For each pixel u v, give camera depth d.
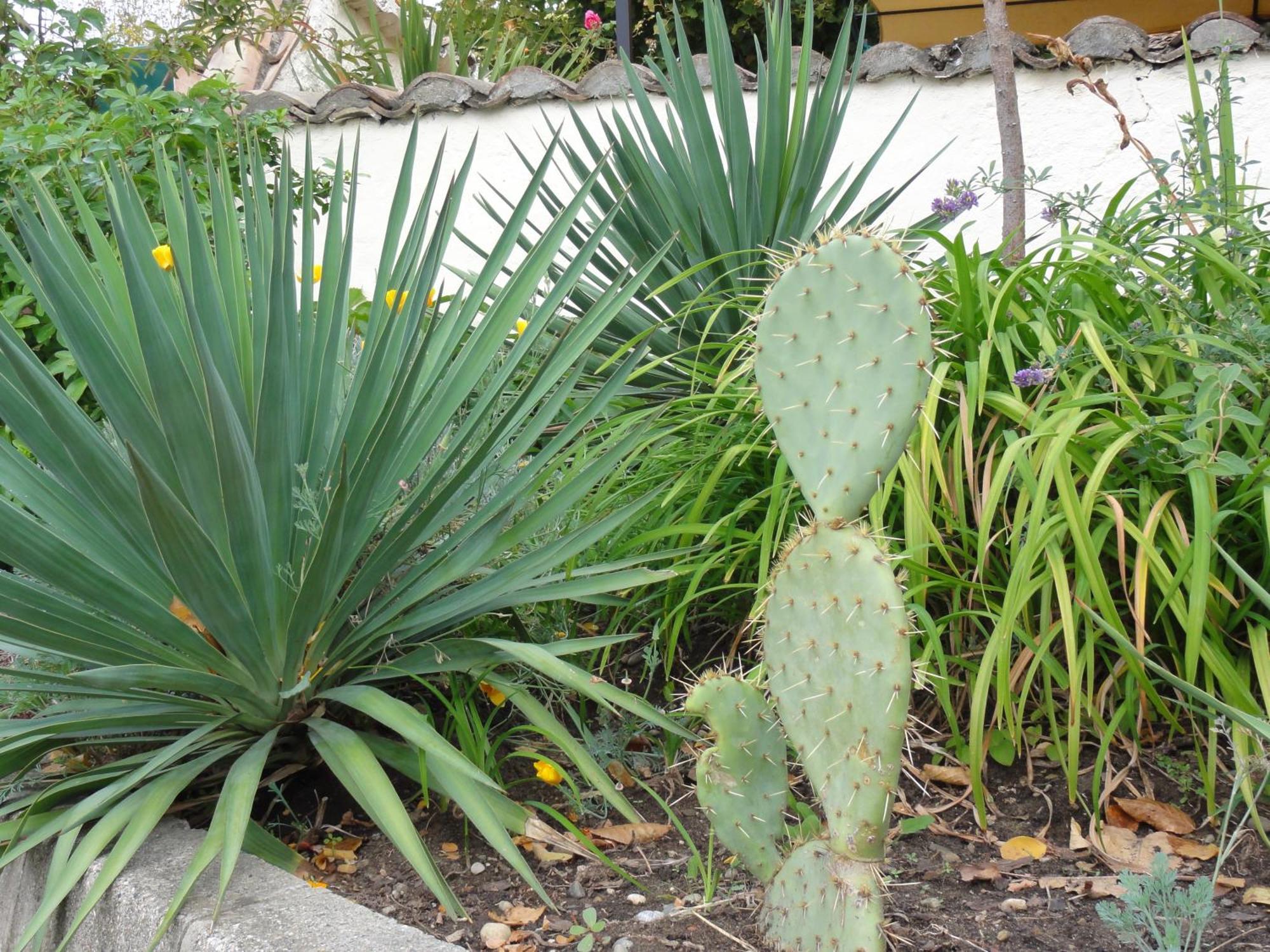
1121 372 2.57
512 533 2.43
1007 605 2.18
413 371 2.11
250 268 2.71
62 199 3.86
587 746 2.47
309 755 2.47
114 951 1.98
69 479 2.22
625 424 3.02
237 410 2.31
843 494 1.75
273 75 7.90
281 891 1.95
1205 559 2.12
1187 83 4.56
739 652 2.84
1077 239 2.71
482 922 1.97
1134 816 2.19
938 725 2.53
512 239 2.70
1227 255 2.75
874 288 1.73
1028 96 4.84
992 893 2.00
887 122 5.08
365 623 2.38
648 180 3.77
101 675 2.00
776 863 1.85
